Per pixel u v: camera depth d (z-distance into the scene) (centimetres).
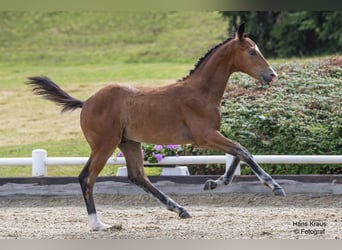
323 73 1734
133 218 1113
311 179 1288
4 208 1236
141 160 1064
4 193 1310
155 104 1004
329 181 1284
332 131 1447
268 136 1443
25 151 1789
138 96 1018
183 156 1339
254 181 1291
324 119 1490
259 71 1002
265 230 982
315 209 1178
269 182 949
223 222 1057
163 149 1334
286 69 1772
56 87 1077
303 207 1205
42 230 1008
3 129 1967
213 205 1236
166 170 1345
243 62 1007
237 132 1443
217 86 1014
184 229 1002
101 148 1018
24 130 1961
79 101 1072
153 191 1052
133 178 1060
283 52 2622
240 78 1705
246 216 1109
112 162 1336
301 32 2620
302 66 1797
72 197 1299
